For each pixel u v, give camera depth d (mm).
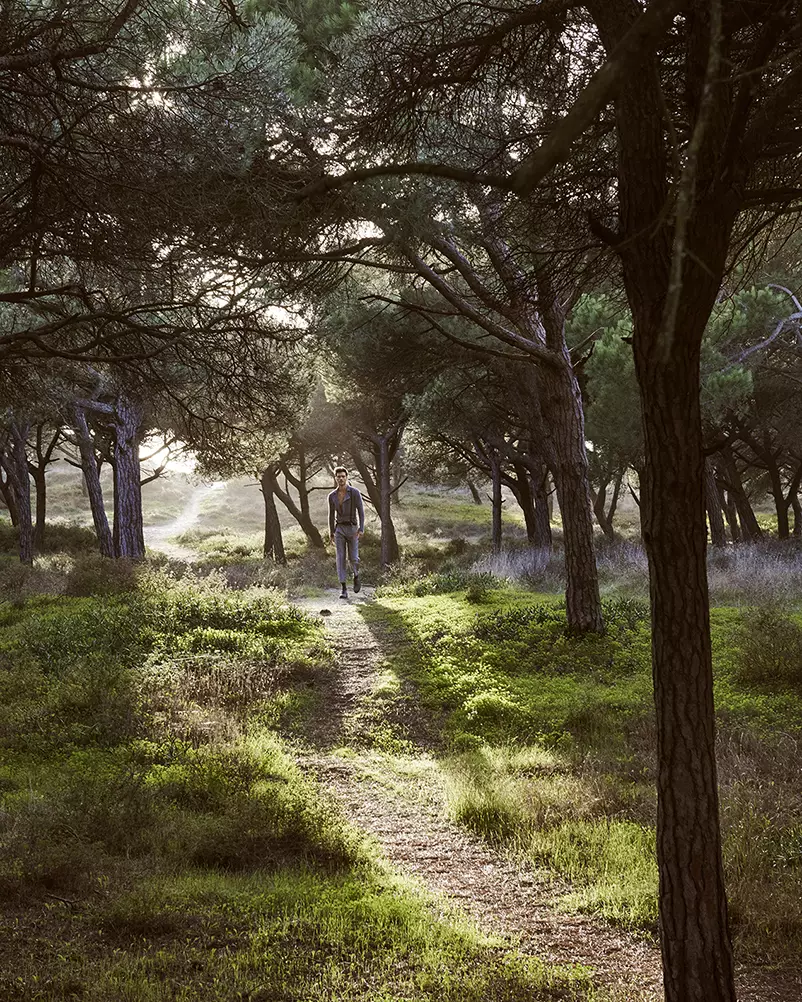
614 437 19641
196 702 10750
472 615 14930
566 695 10992
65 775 7805
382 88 4688
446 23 4727
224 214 5453
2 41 4434
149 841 6340
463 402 23281
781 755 8508
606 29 3254
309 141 5914
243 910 5320
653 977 4840
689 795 3357
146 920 4977
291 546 41656
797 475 30656
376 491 36312
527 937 5410
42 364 8273
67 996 3961
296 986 4305
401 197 6875
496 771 8656
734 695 10516
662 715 3396
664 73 4277
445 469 38281
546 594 17531
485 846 7051
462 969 4715
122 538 23984
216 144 5207
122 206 5312
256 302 7203
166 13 5145
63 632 13117
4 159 5422
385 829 7426
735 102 2799
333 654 13359
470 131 6059
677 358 3139
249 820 6852
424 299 16109
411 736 10312
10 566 26531
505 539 42156
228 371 7352
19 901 5082
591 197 5363
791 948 5164
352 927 5199
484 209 8172
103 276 6730
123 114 5129
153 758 8633
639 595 16406
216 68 5266
